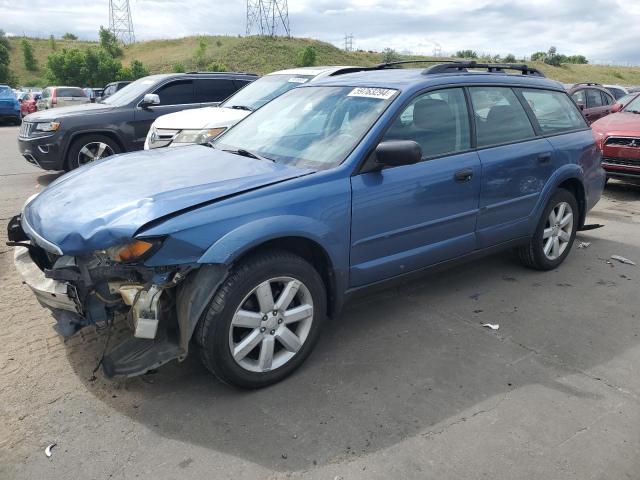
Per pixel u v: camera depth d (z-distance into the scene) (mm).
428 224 3684
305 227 2977
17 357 3281
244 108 7961
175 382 3080
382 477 2383
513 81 4527
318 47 60938
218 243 2682
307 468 2432
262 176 3109
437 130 3768
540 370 3268
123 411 2809
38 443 2562
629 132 8047
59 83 51062
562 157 4699
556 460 2496
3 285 4375
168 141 7418
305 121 3812
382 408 2865
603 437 2658
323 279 3314
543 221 4684
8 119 21672
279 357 3088
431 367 3279
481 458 2504
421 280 4684
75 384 3025
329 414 2811
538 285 4625
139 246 2557
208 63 55250
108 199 2861
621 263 5250
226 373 2855
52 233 2738
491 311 4086
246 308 2916
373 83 3869
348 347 3508
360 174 3285
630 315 4066
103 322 2906
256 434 2648
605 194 8688
